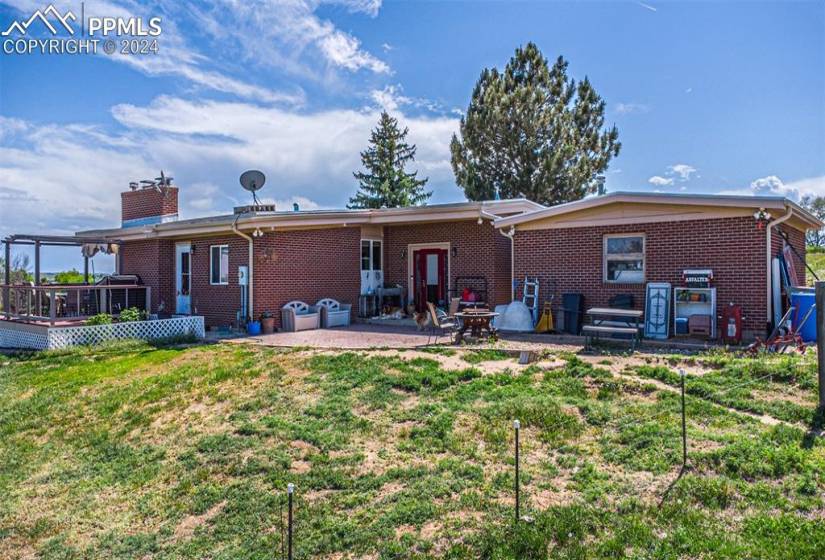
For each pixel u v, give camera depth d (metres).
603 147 30.28
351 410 7.63
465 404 7.50
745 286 11.51
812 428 6.10
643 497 4.71
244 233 16.02
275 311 16.23
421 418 7.13
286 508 5.02
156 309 18.53
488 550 4.02
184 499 5.49
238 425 7.34
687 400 7.11
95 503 5.62
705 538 3.94
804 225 14.90
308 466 5.94
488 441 6.25
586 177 28.67
